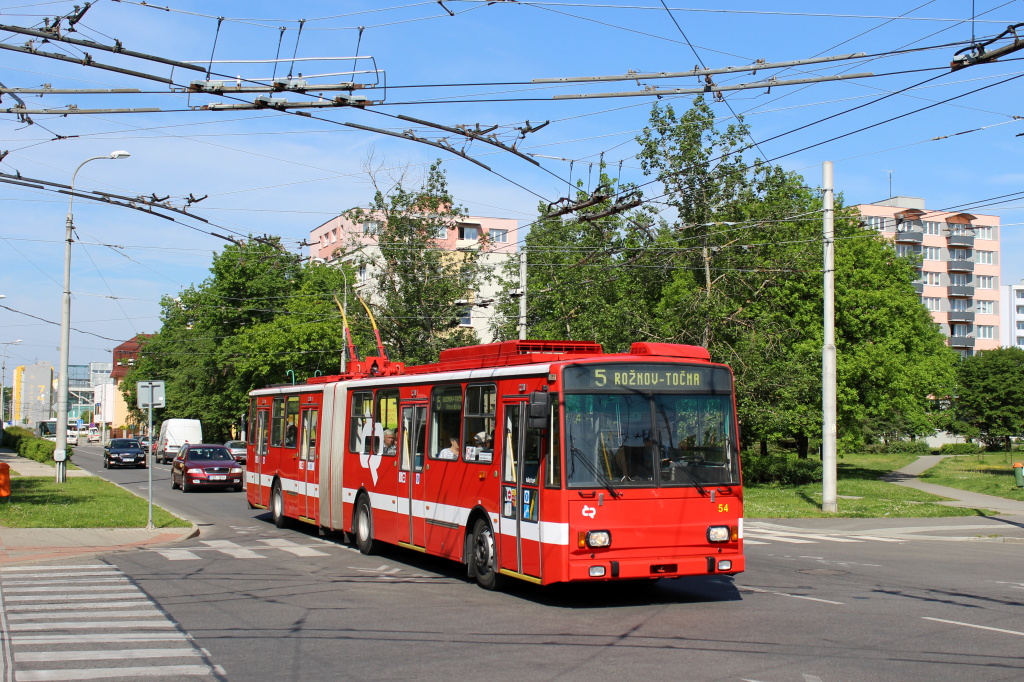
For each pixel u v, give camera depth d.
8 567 14.56
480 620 10.19
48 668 7.93
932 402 59.91
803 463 47.81
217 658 8.31
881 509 26.41
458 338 41.59
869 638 9.07
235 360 62.38
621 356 11.47
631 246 34.03
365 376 17.47
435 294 41.16
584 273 35.94
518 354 12.29
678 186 32.66
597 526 10.74
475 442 12.86
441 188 41.56
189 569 14.34
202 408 68.12
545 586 12.78
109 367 140.00
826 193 24.47
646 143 32.91
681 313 32.69
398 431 15.40
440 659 8.24
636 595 11.98
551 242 44.97
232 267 63.38
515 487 11.69
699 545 11.20
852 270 40.22
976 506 27.70
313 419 19.34
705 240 32.94
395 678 7.55
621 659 8.20
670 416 11.38
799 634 9.30
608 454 10.98
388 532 15.48
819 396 38.19
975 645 8.73
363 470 16.67
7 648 8.73
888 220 106.62
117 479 41.97
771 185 33.91
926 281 108.38
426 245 41.16
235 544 17.89
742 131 32.34
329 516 18.14
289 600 11.52
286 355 57.31
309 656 8.38
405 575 13.85
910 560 15.88
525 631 9.55
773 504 27.89
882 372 39.06
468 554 12.92
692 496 11.23
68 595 11.84
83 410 157.50
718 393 11.70
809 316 38.81
